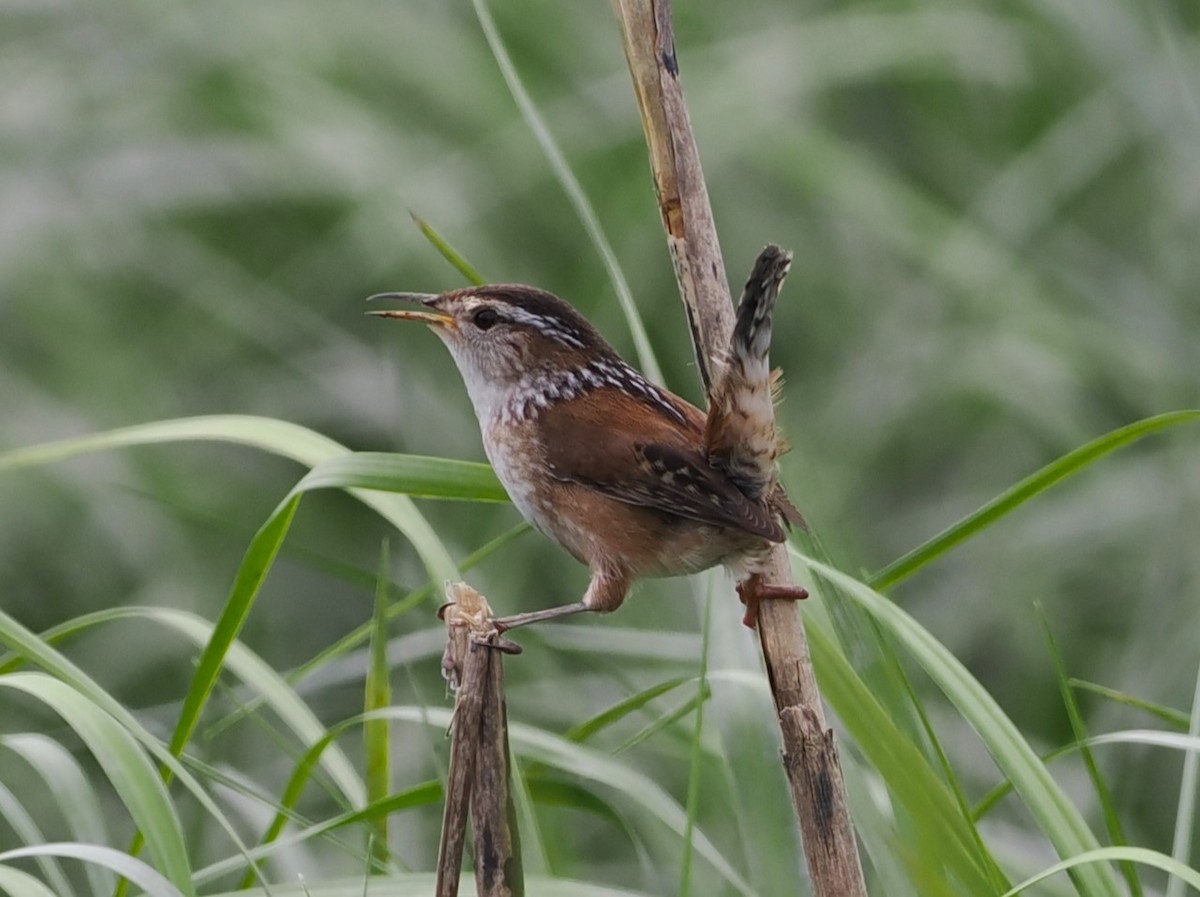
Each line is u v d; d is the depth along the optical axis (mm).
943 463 12055
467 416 11773
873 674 6164
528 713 9086
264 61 12523
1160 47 11438
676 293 11812
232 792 7938
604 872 9078
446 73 12328
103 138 12547
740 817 6133
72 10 12922
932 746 6203
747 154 12062
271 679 6875
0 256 12281
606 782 6324
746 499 6523
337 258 12367
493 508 11070
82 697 5559
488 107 12242
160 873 5430
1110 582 11258
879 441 11766
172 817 5402
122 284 12516
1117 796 9766
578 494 7230
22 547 11492
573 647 8008
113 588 11492
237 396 12109
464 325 7832
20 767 10625
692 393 11656
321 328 12117
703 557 6961
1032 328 11648
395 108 12469
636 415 7328
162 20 12758
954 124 12930
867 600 5824
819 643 6047
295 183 12234
